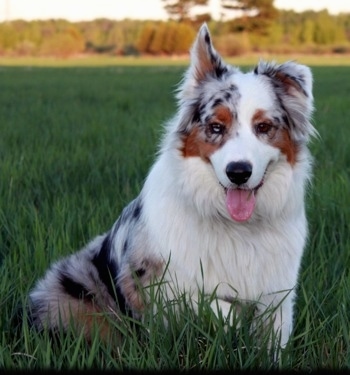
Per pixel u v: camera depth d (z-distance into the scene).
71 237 2.37
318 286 2.09
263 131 1.93
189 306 1.88
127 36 35.94
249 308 1.91
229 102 1.93
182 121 1.97
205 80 1.99
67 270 2.04
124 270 1.96
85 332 1.96
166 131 2.02
